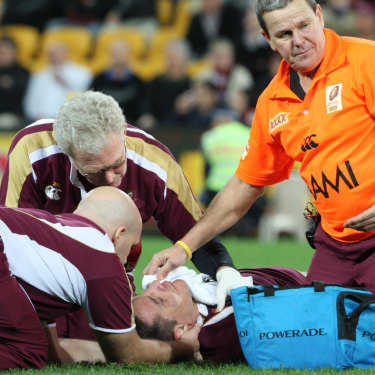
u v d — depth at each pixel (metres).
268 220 44.09
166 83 48.41
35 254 13.32
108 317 13.63
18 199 16.00
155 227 44.06
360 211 15.10
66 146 14.41
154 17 56.84
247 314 14.12
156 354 14.50
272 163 16.56
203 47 53.72
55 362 14.50
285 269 17.61
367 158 14.82
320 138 14.99
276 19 14.42
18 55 55.47
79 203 14.87
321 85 14.88
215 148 41.34
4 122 48.94
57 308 13.80
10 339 13.54
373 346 13.59
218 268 16.17
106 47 55.53
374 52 14.56
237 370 13.82
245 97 44.00
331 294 13.76
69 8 56.47
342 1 53.09
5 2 57.00
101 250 13.55
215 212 16.75
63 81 50.69
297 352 13.79
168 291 15.65
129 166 15.91
